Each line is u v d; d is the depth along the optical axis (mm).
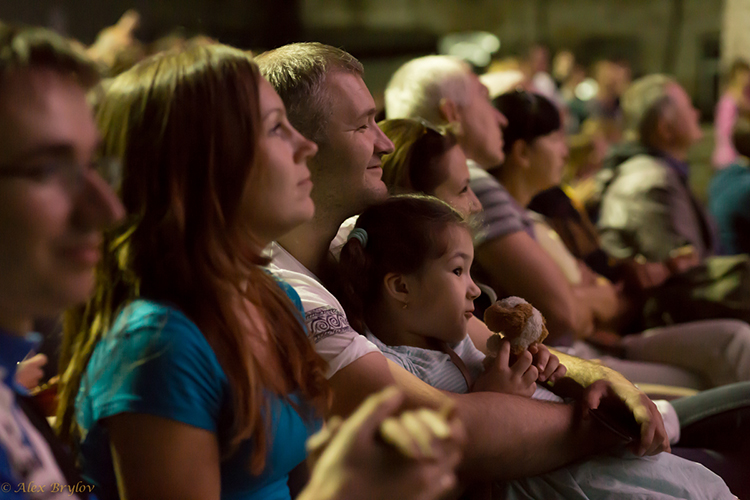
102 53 4547
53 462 773
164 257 988
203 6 9344
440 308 1494
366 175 1557
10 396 744
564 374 1571
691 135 3643
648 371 2596
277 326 1146
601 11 11484
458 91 2406
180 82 989
